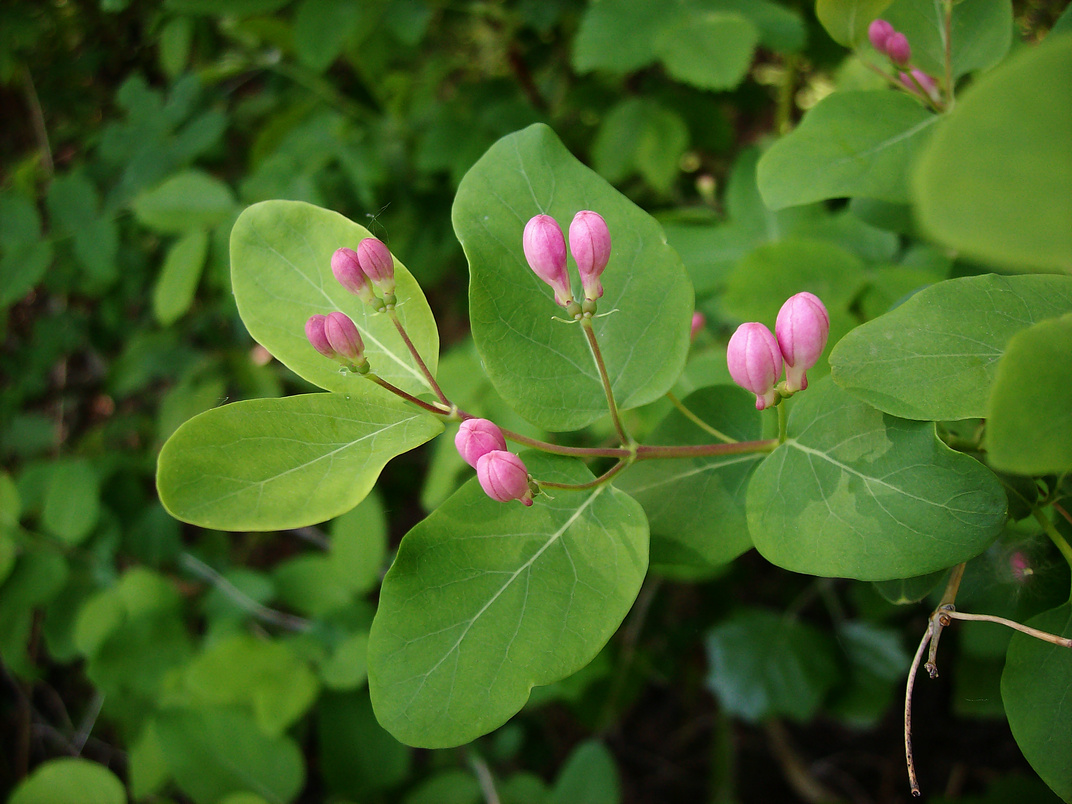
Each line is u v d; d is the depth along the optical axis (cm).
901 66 15
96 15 38
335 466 13
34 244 28
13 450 37
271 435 13
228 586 28
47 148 37
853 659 28
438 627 13
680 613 38
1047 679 12
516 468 12
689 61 20
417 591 13
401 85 32
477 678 12
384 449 13
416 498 45
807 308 12
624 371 14
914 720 36
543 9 30
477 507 13
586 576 13
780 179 15
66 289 34
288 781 22
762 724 38
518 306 14
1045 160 7
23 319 45
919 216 7
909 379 12
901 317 12
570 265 14
